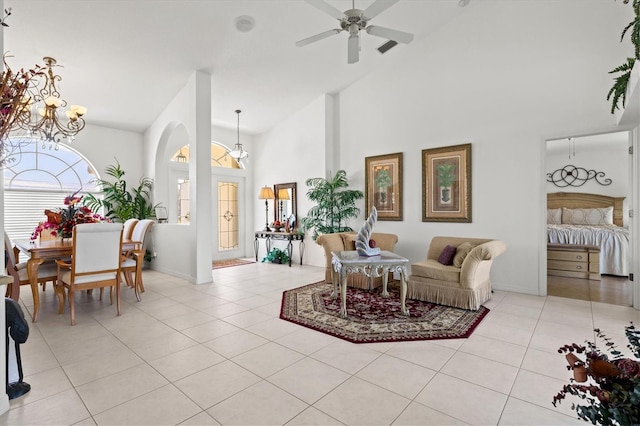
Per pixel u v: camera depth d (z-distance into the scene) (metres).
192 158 4.66
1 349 1.70
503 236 4.21
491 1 4.28
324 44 4.45
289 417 1.66
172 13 3.39
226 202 7.17
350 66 5.15
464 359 2.29
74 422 1.62
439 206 4.72
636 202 3.47
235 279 4.98
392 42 4.69
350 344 2.55
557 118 3.86
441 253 3.96
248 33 3.90
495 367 2.17
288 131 6.64
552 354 2.36
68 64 3.94
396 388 1.92
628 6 3.47
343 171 5.59
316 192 5.57
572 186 7.22
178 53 4.08
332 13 2.75
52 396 1.85
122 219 5.74
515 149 4.12
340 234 4.88
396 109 5.18
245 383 1.98
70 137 4.07
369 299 3.83
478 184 4.40
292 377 2.05
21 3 2.95
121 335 2.74
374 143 5.45
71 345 2.54
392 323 3.01
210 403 1.78
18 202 5.05
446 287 3.55
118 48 3.79
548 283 4.66
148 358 2.32
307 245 6.34
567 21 3.79
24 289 4.47
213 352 2.41
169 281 4.84
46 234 4.32
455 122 4.59
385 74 5.31
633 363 1.08
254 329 2.88
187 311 3.40
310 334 2.76
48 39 3.45
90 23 3.32
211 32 3.78
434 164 4.76
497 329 2.84
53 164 5.41
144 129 6.27
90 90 4.62
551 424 1.59
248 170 7.50
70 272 3.12
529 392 1.87
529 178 4.04
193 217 4.69
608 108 3.57
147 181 6.09
